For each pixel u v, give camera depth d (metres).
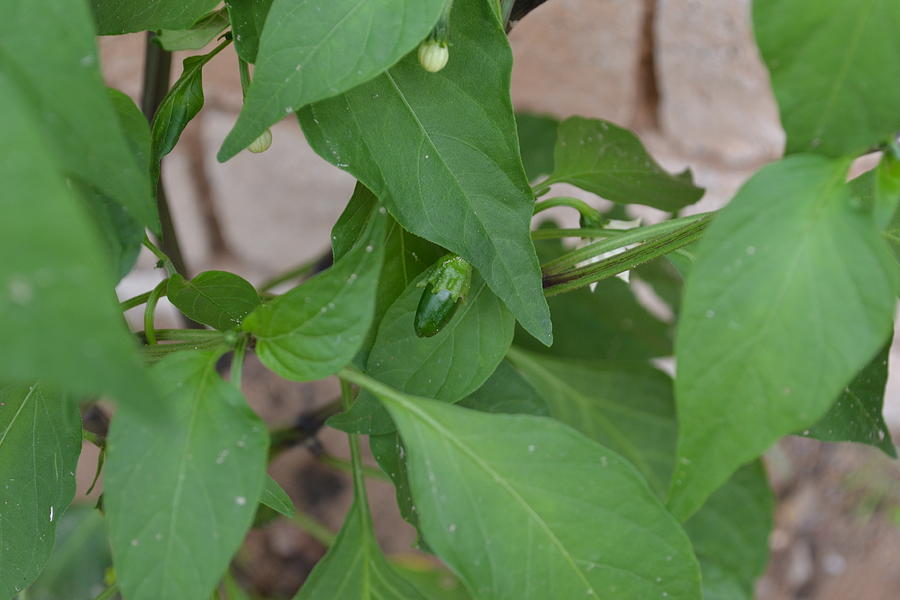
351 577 0.69
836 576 1.32
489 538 0.61
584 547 0.62
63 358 0.49
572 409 0.86
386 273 0.68
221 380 0.60
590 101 1.17
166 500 0.59
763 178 0.58
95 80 0.54
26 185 0.49
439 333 0.66
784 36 0.57
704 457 0.58
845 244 0.58
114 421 0.59
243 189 1.29
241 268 1.40
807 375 0.58
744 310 0.58
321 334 0.60
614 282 0.95
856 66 0.57
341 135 0.63
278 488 0.67
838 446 1.38
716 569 0.88
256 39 0.63
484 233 0.63
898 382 1.36
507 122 0.63
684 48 1.11
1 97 0.49
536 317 0.63
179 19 0.63
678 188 0.76
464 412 0.62
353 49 0.59
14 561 0.65
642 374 0.86
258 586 1.24
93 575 0.88
